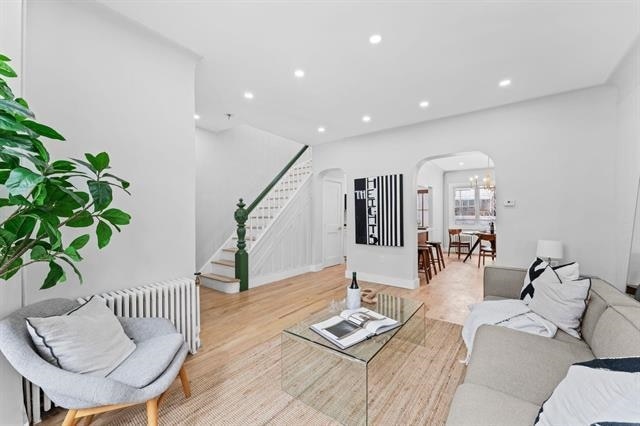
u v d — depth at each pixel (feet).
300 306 11.65
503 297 8.27
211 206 16.51
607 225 9.47
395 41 7.43
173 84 7.77
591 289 6.42
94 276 6.28
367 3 6.11
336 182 21.31
